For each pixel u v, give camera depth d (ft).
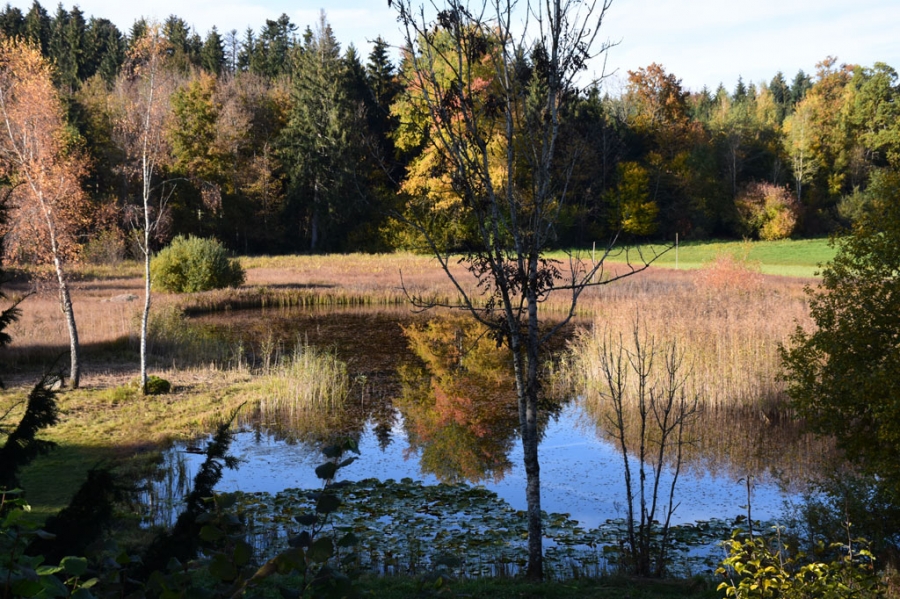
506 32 25.26
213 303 113.29
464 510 35.78
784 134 250.57
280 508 35.06
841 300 34.40
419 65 26.45
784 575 17.04
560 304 107.76
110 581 7.45
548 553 30.09
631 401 57.47
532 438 26.21
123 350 72.64
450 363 76.28
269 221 208.85
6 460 14.24
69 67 267.80
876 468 30.66
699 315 67.87
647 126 220.84
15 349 65.72
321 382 63.36
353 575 7.29
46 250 57.16
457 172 25.12
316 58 218.38
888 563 25.43
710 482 40.93
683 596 23.26
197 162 189.06
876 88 238.07
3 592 6.00
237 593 6.78
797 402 35.88
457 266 159.12
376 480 40.70
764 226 220.64
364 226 203.62
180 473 38.83
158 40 57.21
